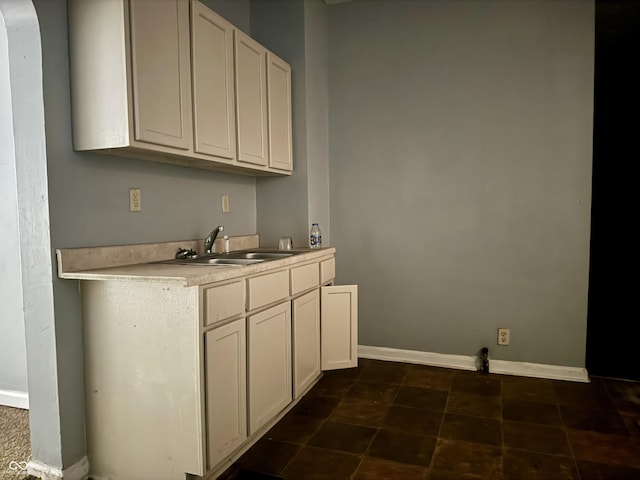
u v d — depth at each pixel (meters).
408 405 2.61
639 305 2.91
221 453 1.86
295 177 3.24
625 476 1.88
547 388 2.86
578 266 2.98
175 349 1.75
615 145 2.89
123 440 1.87
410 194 3.35
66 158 1.85
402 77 3.32
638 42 2.83
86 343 1.91
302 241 3.23
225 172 2.96
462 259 3.23
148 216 2.31
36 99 1.76
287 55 3.19
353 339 3.09
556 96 2.97
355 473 1.92
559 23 2.94
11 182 2.54
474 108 3.15
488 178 3.14
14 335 2.61
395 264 3.41
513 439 2.20
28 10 1.71
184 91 2.10
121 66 1.77
